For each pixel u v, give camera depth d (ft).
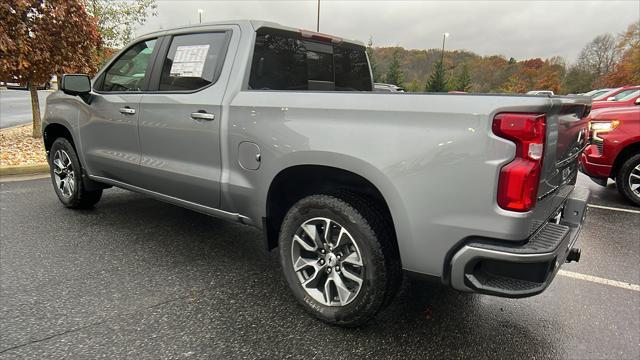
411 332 8.50
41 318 8.49
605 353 8.00
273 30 10.44
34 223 13.88
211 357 7.52
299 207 8.59
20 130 33.81
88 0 33.65
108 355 7.46
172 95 10.71
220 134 9.62
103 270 10.73
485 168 6.43
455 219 6.77
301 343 8.02
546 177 7.01
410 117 7.02
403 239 7.33
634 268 11.94
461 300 9.83
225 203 10.00
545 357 7.84
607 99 37.76
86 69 27.30
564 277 11.27
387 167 7.23
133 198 17.16
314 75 12.05
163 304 9.22
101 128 12.82
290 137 8.38
